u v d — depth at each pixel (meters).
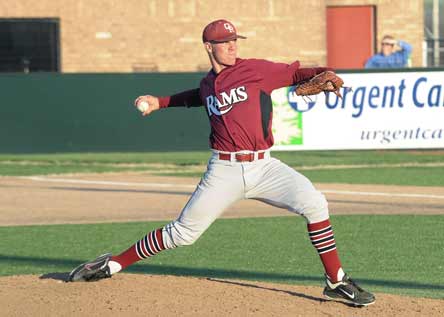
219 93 19.23
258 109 19.27
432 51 75.19
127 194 40.84
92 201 38.97
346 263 26.67
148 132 55.22
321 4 72.69
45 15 71.19
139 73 54.72
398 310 19.53
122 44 71.88
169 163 52.53
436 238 30.33
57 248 29.34
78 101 54.81
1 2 70.69
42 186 43.69
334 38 73.44
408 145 52.91
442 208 36.47
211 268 26.27
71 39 71.50
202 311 18.98
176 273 25.62
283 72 19.36
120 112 54.91
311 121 52.75
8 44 71.31
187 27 72.19
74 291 20.42
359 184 43.47
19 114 54.75
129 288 20.62
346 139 52.81
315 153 56.94
